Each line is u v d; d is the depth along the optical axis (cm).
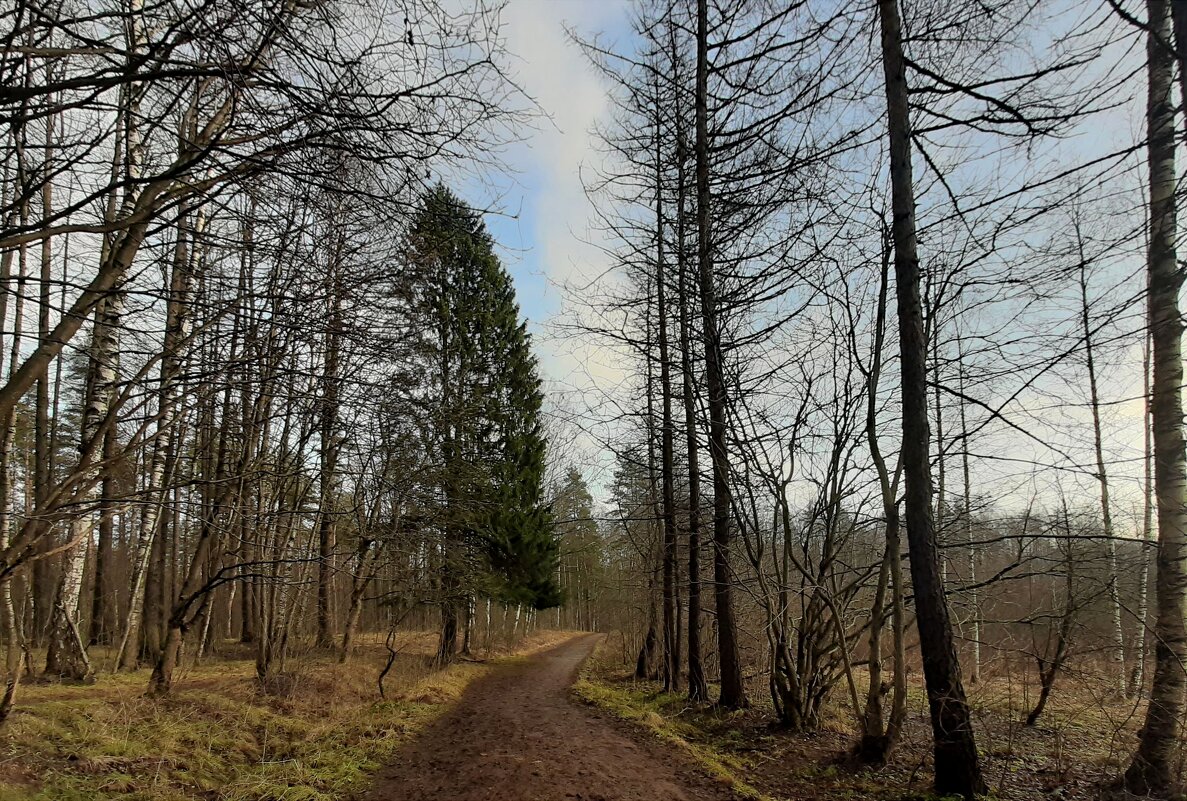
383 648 1950
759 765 776
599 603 3256
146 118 440
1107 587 767
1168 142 646
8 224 481
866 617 1045
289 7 458
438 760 841
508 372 2341
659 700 1247
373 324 649
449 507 1705
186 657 1455
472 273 2203
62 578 1080
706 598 1412
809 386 978
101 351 597
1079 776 702
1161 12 664
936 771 639
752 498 983
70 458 1469
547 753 827
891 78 700
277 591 1311
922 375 679
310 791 681
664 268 1159
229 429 911
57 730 659
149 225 532
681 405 1262
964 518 980
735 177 1050
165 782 623
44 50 393
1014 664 1013
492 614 3094
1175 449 648
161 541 1496
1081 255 780
